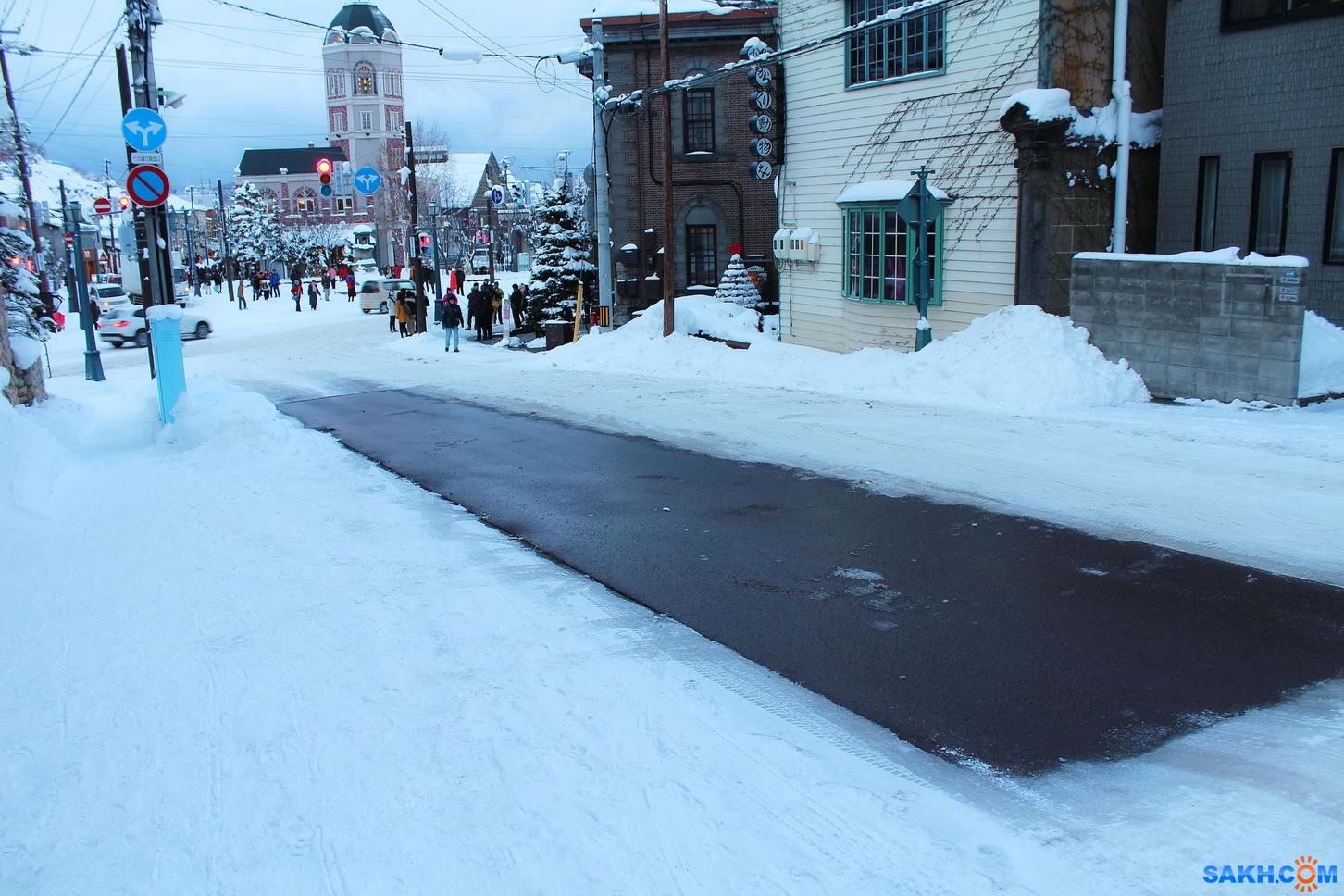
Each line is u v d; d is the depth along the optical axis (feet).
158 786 15.74
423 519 31.24
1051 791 14.60
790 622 21.63
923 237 53.36
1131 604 21.48
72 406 53.21
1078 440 36.60
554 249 109.29
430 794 15.14
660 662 19.79
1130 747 15.79
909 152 59.72
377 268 278.05
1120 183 50.98
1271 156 47.70
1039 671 18.65
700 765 15.71
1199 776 14.82
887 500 30.63
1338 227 45.44
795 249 69.72
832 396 50.34
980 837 13.50
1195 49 50.90
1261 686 17.61
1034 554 25.03
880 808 14.30
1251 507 27.37
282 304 210.79
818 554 26.02
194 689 19.17
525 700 18.24
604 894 12.61
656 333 76.23
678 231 97.91
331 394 63.93
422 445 43.93
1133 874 12.52
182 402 46.91
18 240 69.92
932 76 57.00
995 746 16.02
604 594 23.91
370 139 369.50
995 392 45.09
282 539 29.19
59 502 33.53
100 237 205.26
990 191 54.24
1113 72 51.03
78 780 16.01
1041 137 49.14
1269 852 12.85
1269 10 47.29
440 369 76.69
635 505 31.91
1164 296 42.63
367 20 364.58
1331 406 38.78
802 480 33.65
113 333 120.98
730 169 96.22
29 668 20.39
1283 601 21.24
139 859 13.84
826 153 66.90
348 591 24.48
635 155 97.14
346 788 15.42
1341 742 15.56
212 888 13.12
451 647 20.83
